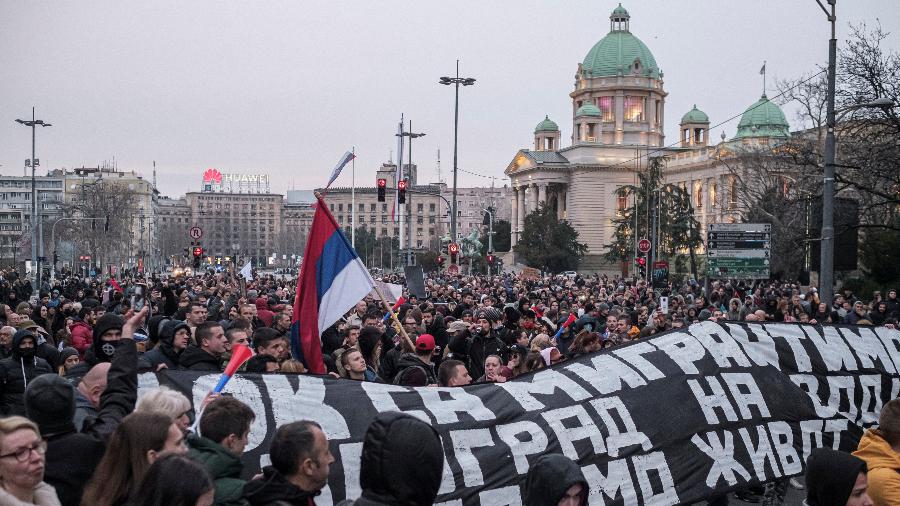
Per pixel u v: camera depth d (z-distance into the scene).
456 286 41.28
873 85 28.78
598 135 132.50
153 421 4.35
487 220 139.62
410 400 6.79
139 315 6.29
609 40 139.88
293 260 184.75
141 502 3.62
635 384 7.61
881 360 8.87
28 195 191.88
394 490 3.75
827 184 21.75
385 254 171.62
